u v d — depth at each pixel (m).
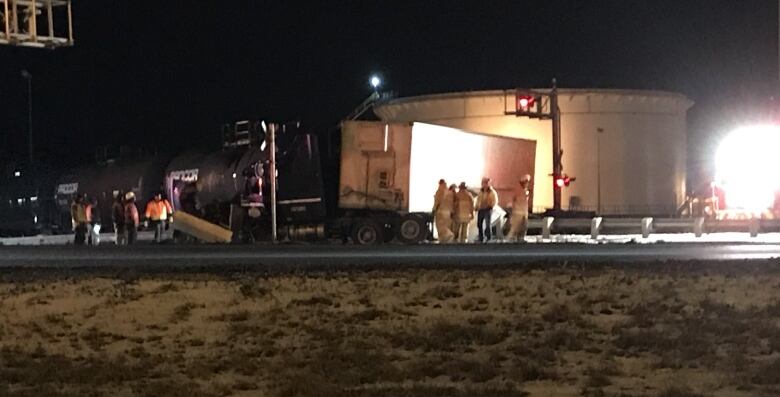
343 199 33.78
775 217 40.66
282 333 12.77
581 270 18.95
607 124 61.22
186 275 18.81
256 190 32.91
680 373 10.17
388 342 12.09
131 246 30.25
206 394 9.36
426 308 14.79
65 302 15.66
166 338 12.55
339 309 14.71
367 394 9.29
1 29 23.97
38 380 10.09
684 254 23.73
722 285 16.61
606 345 11.73
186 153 38.38
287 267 20.22
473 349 11.66
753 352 11.07
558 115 43.72
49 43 24.66
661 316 13.55
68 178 47.59
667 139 63.03
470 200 31.33
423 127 33.94
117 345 12.13
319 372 10.34
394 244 30.12
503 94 58.56
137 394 9.40
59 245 31.98
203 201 35.31
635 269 18.95
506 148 37.84
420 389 9.46
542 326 13.04
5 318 14.17
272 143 31.16
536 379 10.04
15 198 56.06
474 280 17.81
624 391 9.39
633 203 61.62
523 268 19.48
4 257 25.72
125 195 34.84
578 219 39.41
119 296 16.05
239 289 16.72
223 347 11.97
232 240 33.12
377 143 33.66
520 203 34.19
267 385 9.83
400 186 33.72
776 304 14.21
